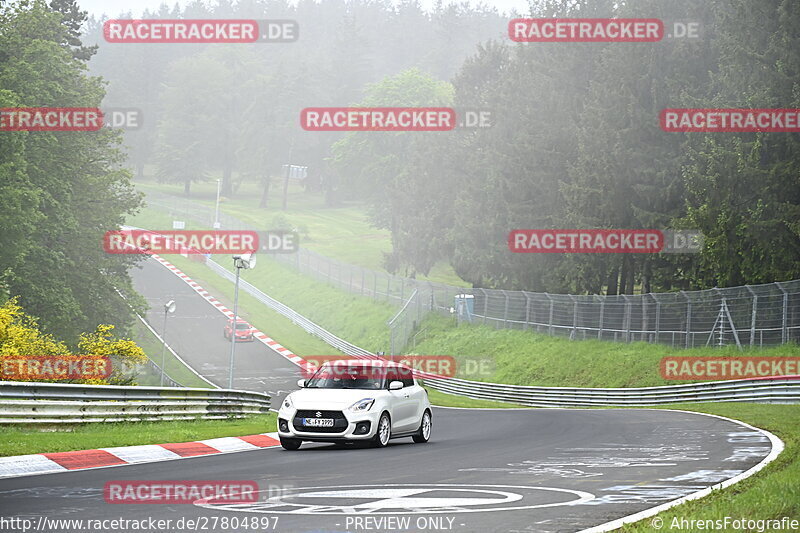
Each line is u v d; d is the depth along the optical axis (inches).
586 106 7490.2
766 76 5885.8
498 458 2001.7
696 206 6761.8
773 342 5103.3
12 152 5408.5
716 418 3312.0
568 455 2052.2
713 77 6742.1
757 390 4658.0
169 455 2176.4
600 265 7322.8
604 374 6215.6
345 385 2529.5
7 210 5305.1
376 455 2134.6
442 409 5718.5
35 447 2018.9
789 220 5536.4
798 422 2837.1
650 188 6963.6
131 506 1284.4
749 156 5649.6
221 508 1263.5
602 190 7135.8
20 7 6456.7
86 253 6815.9
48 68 6102.4
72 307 6023.6
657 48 7239.2
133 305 7239.2
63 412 2618.1
